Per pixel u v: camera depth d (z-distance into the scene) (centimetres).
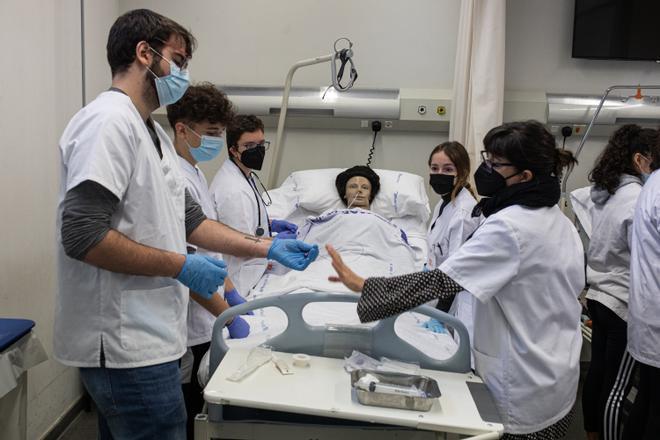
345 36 319
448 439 123
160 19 122
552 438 142
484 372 143
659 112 312
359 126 322
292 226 267
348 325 142
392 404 116
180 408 129
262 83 323
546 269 134
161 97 126
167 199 127
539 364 135
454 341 173
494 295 136
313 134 328
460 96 300
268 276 229
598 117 313
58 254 121
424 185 316
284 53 321
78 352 120
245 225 213
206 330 187
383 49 320
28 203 204
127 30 120
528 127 138
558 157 141
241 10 317
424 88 322
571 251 141
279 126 294
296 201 297
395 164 330
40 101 210
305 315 173
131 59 121
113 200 112
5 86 186
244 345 147
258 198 230
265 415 134
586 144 330
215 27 319
